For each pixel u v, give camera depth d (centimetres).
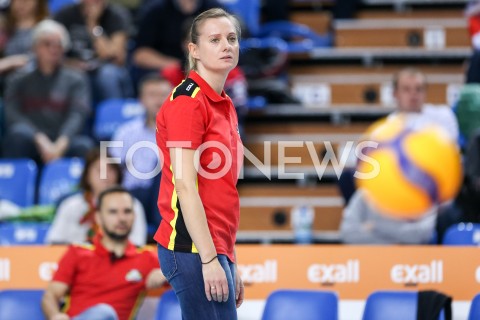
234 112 1134
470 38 2694
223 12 1122
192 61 1130
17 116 2419
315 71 2642
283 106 2445
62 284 1593
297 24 2872
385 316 1482
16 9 2745
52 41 2414
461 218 1914
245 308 1619
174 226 1090
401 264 1603
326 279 1616
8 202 2158
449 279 1594
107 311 1519
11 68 2555
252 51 2464
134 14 2975
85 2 2684
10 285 1664
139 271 1616
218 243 1091
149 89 2128
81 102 2436
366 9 2823
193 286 1081
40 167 2339
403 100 2131
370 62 2639
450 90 2575
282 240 2211
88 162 1855
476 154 1933
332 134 2425
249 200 2286
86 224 1841
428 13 2800
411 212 1884
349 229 1902
